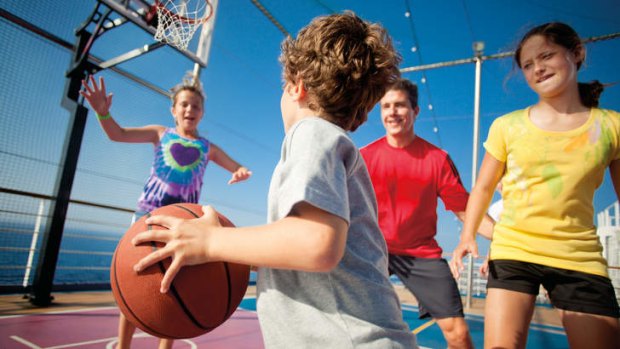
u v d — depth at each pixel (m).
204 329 0.83
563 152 1.44
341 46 0.86
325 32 0.88
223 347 2.43
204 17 3.67
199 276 0.79
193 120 2.31
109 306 3.40
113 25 3.45
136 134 2.21
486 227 1.99
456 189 2.13
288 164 0.67
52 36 3.35
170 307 0.77
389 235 2.12
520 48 1.54
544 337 3.74
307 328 0.70
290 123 0.94
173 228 0.73
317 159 0.66
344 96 0.87
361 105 0.92
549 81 1.43
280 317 0.72
